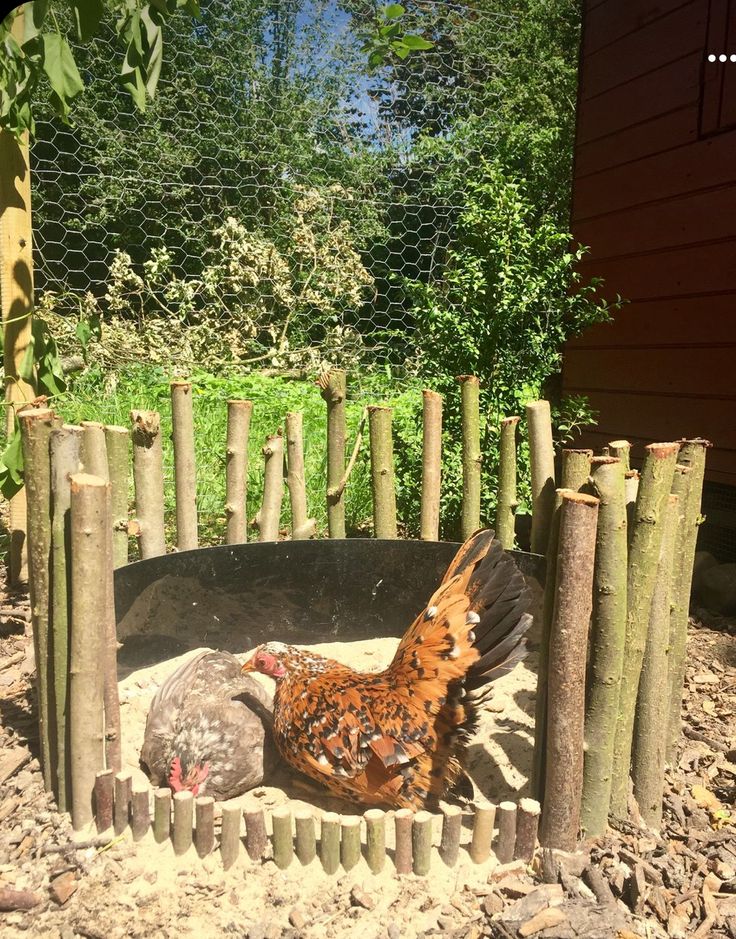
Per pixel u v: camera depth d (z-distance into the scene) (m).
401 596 1.35
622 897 0.77
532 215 2.17
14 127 1.22
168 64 3.45
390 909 0.74
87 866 0.78
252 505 1.72
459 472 1.72
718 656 1.36
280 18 3.74
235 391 2.31
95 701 0.81
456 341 1.71
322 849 0.78
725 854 0.84
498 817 0.80
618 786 0.85
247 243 3.18
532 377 1.73
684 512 0.94
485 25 3.78
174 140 3.53
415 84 3.83
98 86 3.44
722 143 1.65
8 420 1.49
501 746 0.99
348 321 3.80
